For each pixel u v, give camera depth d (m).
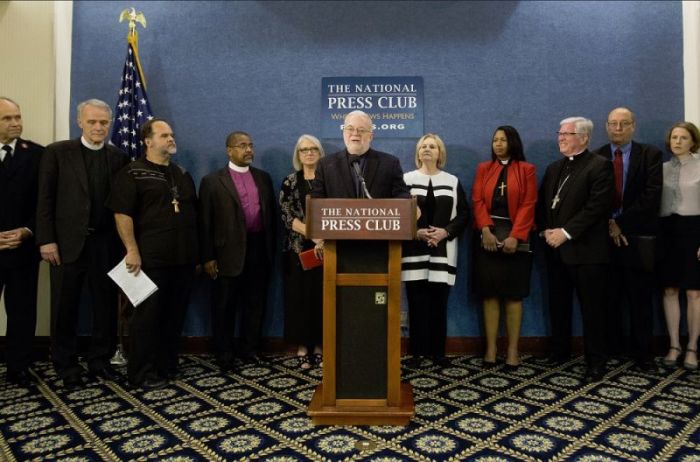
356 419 2.15
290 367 3.17
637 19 3.60
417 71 3.66
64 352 2.76
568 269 3.00
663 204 3.18
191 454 1.89
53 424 2.20
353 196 2.38
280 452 1.90
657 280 3.27
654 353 3.47
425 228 3.11
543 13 3.63
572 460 1.84
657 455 1.88
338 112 3.66
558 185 3.06
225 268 3.11
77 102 3.69
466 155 3.63
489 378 2.89
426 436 2.04
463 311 3.58
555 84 3.62
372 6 3.68
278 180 3.68
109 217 2.87
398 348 2.15
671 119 3.58
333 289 2.15
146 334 2.73
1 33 3.63
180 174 2.91
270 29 3.70
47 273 3.57
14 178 2.77
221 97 3.70
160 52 3.71
